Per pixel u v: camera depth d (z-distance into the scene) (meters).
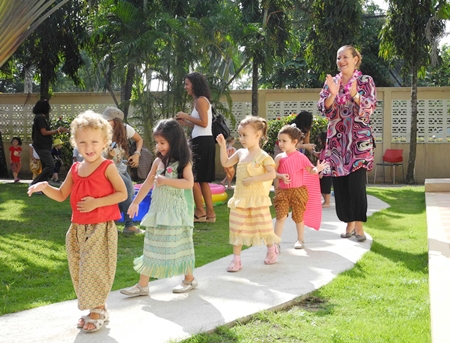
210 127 7.38
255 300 3.94
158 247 4.05
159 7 13.02
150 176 4.20
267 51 13.85
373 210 8.73
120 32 12.46
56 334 3.34
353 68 5.99
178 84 11.97
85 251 3.41
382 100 15.25
